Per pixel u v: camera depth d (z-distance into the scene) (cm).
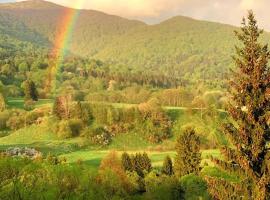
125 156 11406
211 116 18362
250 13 3422
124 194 4403
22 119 18612
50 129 17562
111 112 18300
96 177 4097
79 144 16512
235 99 3412
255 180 3253
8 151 14000
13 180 3306
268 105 3300
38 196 3350
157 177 9112
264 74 3334
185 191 7269
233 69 3488
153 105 18788
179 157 9412
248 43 3397
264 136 3300
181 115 18925
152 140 17450
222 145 3447
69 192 3634
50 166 3675
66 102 19038
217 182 3462
